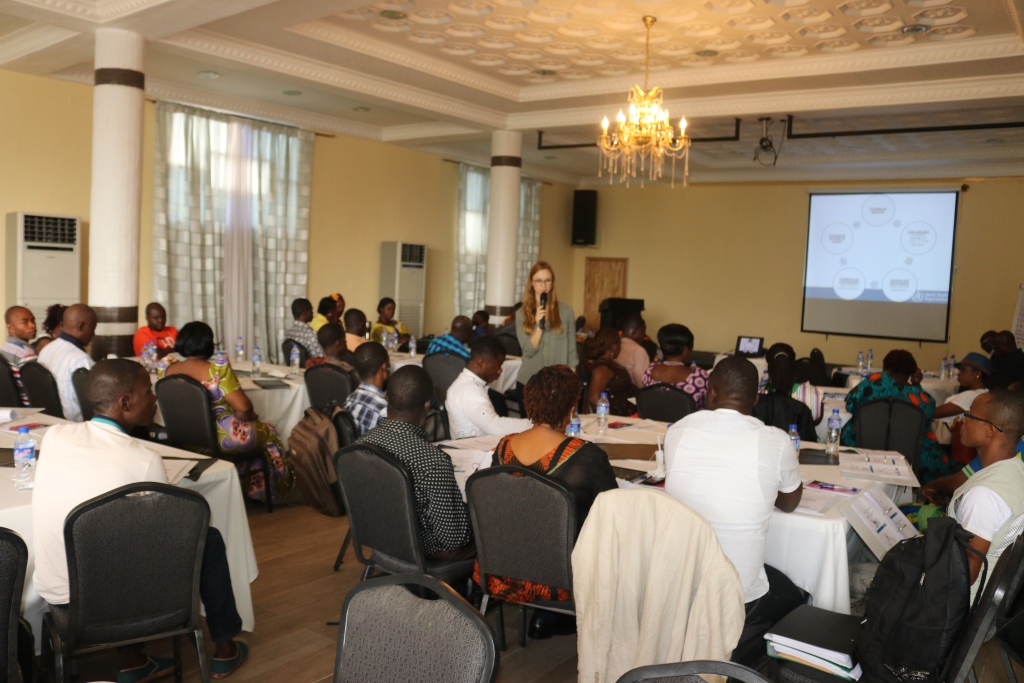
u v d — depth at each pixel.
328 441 3.79
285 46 6.47
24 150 7.27
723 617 2.02
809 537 2.56
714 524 2.38
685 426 2.53
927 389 7.25
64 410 4.50
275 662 2.89
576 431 3.76
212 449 4.36
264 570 3.80
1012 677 2.12
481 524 2.61
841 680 2.09
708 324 13.49
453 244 12.04
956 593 1.92
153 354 6.06
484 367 3.89
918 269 11.62
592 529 2.16
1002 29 5.62
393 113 9.36
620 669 2.13
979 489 2.28
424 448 2.75
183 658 2.88
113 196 5.72
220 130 8.81
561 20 5.91
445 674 1.40
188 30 6.01
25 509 2.38
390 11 5.85
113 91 5.64
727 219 13.23
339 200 10.24
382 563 2.78
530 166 12.91
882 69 6.32
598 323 14.55
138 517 2.18
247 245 9.15
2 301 7.21
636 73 7.30
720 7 5.50
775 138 10.01
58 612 2.27
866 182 12.00
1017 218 10.91
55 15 5.36
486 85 7.73
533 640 3.16
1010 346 7.57
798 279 12.63
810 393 4.78
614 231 14.34
